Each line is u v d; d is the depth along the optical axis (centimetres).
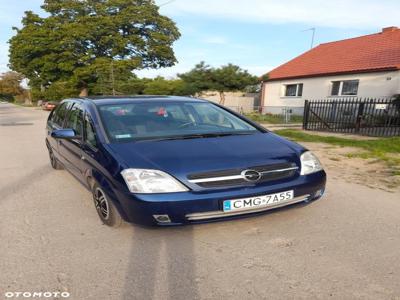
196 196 264
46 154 748
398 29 1917
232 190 271
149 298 216
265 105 2342
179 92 2425
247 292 221
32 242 296
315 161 326
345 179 505
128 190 270
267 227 319
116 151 300
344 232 309
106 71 2656
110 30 2861
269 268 249
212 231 311
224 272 245
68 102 502
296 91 2089
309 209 367
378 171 555
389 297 214
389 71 1511
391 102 1088
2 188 470
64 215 359
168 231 312
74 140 397
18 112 3023
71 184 482
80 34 2739
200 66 2220
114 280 237
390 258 263
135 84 2753
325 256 266
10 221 345
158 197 262
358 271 244
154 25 3111
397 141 839
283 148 320
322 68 1927
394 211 365
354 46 1998
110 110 375
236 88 2219
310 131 1159
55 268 253
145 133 341
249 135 354
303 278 236
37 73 3102
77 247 285
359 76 1653
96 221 340
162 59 3216
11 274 246
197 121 388
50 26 2956
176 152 294
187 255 270
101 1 3041
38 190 455
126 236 304
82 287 229
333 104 1218
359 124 1116
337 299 213
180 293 221
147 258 266
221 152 297
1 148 857
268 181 285
